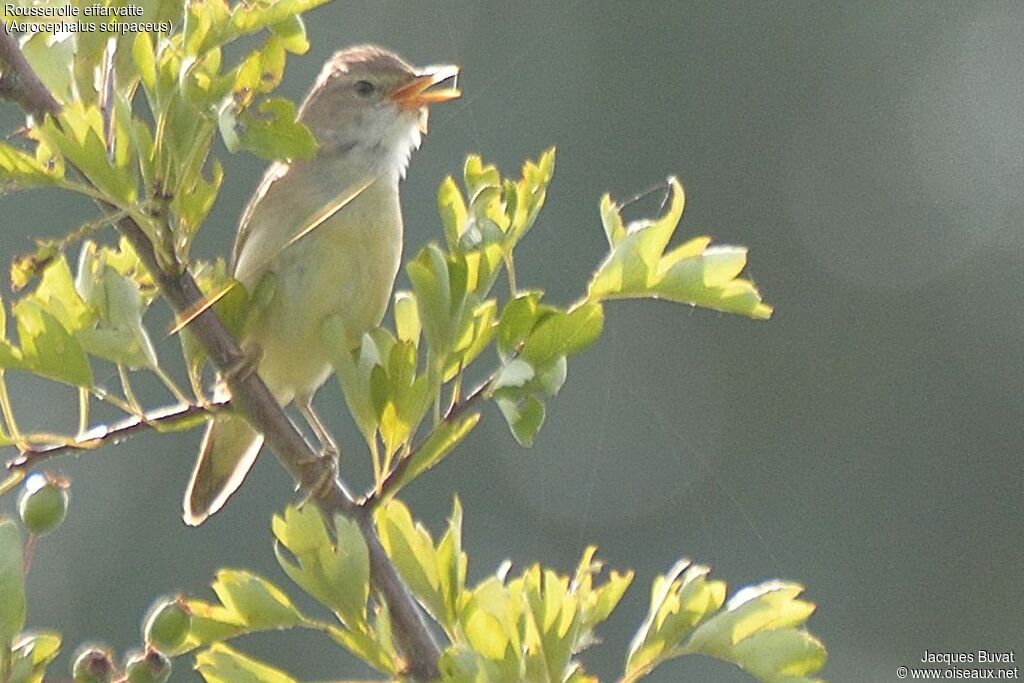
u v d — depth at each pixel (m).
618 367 13.08
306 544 4.72
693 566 5.35
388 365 5.08
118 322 5.20
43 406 12.59
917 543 12.73
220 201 11.88
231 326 5.61
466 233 5.16
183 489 13.02
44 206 12.16
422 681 4.95
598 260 12.70
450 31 13.23
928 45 13.60
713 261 5.13
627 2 13.25
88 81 5.34
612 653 12.23
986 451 12.92
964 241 13.27
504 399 4.99
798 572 12.73
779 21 13.43
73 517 12.88
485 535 12.58
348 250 6.79
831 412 13.04
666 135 13.14
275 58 5.08
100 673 4.72
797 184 13.21
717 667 11.76
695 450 12.98
